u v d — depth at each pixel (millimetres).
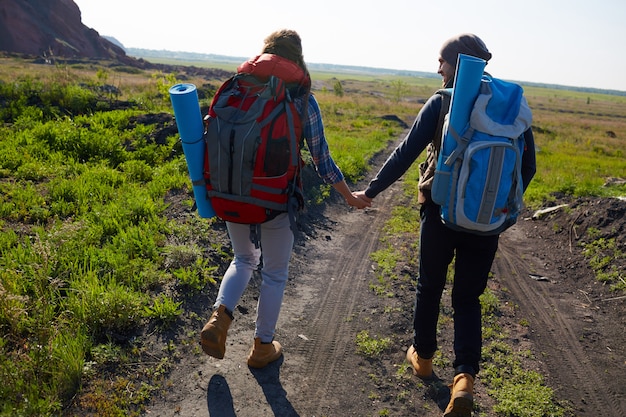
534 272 5883
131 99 13891
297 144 2615
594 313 4770
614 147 31875
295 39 2725
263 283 3029
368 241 6418
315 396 2977
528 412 2986
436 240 2746
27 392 2490
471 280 2750
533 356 3734
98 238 4484
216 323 2748
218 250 4676
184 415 2656
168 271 4094
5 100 11344
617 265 5645
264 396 2900
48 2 81812
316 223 6832
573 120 65438
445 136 2504
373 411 2902
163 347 3197
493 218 2443
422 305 2982
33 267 3580
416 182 10805
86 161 7828
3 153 7141
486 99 2434
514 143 2475
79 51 78125
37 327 2965
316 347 3561
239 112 2543
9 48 69938
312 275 5012
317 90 72438
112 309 3258
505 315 4473
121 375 2871
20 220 4910
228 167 2543
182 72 77938
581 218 7262
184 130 2607
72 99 11992
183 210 5633
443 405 3020
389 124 25953
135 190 6094
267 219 2662
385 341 3666
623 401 3279
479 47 2736
